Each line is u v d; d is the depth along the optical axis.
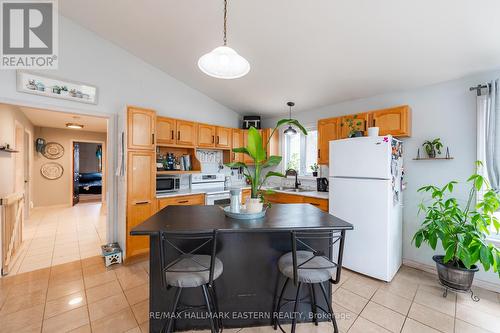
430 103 2.72
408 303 2.08
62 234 3.91
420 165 2.78
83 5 2.52
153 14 2.46
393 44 2.21
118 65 3.17
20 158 4.40
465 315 1.92
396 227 2.63
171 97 3.71
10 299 2.07
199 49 2.93
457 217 2.22
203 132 3.89
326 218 1.75
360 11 1.91
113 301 2.06
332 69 2.78
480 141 2.37
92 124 5.59
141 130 2.91
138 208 2.87
